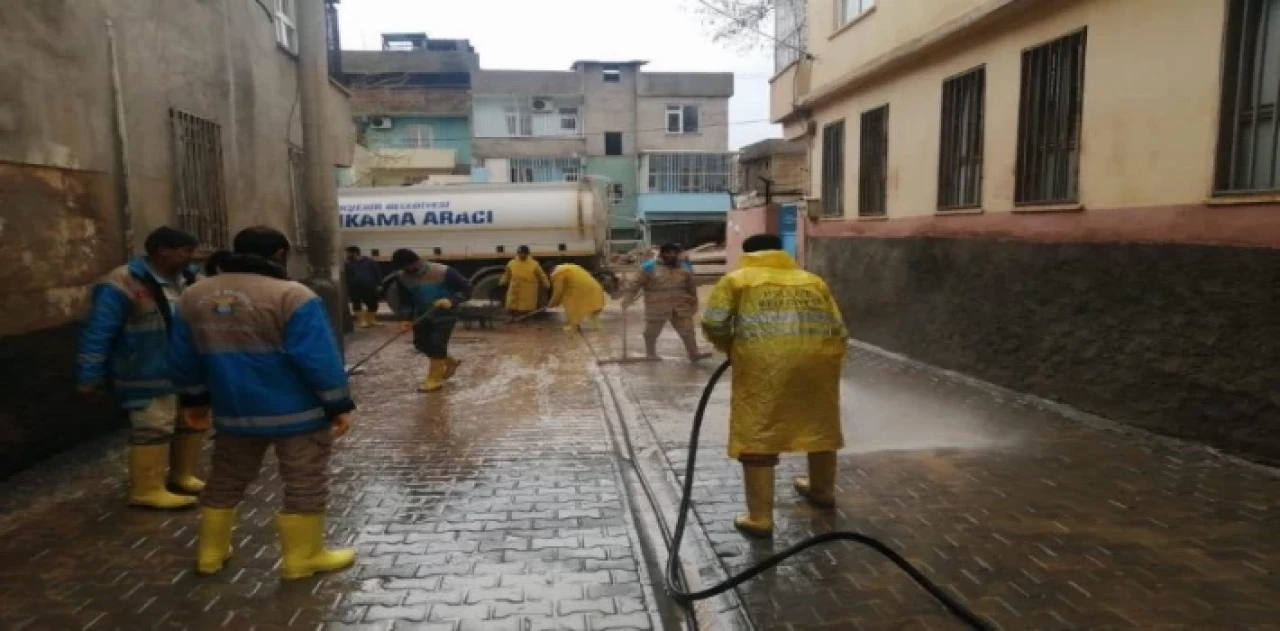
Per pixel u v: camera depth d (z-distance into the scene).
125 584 3.70
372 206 17.25
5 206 5.14
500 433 6.53
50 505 4.75
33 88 5.45
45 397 5.57
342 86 14.26
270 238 3.71
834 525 4.34
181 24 7.73
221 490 3.79
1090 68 6.55
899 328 9.98
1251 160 5.21
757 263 4.35
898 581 3.65
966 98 8.55
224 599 3.56
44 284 5.55
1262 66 5.11
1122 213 6.20
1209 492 4.64
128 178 6.63
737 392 4.27
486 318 14.85
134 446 4.63
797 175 25.70
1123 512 4.38
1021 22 7.48
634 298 10.34
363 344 12.30
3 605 3.49
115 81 6.48
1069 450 5.58
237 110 9.20
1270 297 4.94
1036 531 4.16
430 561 3.96
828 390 4.29
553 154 38.44
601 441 6.26
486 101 38.03
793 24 14.34
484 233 17.28
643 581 3.75
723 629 3.29
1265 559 3.75
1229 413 5.25
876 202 10.86
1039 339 7.20
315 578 3.77
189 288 3.67
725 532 4.33
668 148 38.69
